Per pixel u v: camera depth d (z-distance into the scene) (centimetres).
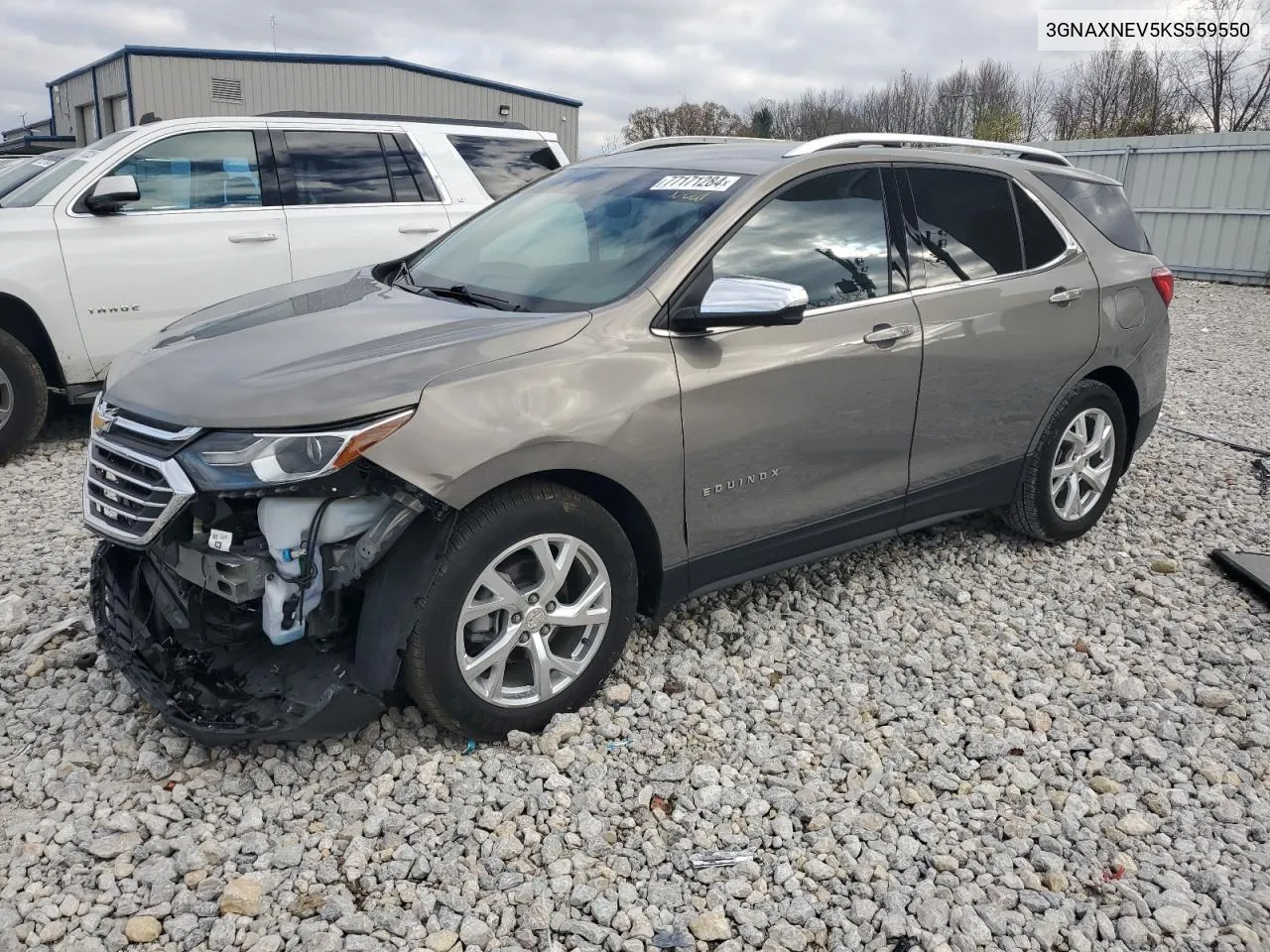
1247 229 1563
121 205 617
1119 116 3284
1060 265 461
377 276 425
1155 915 267
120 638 319
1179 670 394
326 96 2948
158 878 263
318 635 292
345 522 287
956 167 435
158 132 650
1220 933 263
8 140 3853
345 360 302
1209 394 859
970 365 418
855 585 450
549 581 316
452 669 301
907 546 492
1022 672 386
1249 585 465
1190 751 339
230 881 262
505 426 296
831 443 381
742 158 400
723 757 327
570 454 309
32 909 251
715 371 342
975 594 448
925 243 413
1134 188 1698
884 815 303
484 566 300
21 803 292
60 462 612
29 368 600
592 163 455
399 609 290
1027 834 297
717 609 409
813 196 383
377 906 258
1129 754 338
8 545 471
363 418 279
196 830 280
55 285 604
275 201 682
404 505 285
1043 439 466
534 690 324
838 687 370
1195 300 1422
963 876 279
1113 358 481
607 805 299
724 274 352
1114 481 509
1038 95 3566
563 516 313
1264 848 296
